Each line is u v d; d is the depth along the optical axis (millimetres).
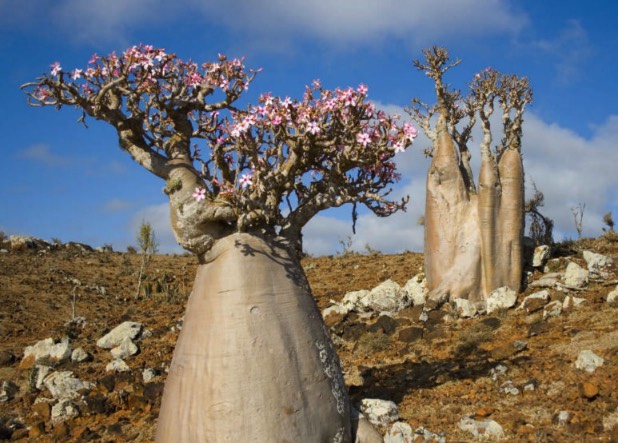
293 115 6605
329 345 6742
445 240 13773
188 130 7082
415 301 14203
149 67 6805
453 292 13523
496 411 7766
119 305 18562
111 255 26375
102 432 9172
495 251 13430
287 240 6855
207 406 6141
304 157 6785
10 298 17797
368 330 12758
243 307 6301
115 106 6934
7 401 11406
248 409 6070
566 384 8188
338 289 17938
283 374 6211
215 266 6516
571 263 13391
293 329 6422
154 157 6855
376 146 6766
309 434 6227
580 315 11445
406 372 9852
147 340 14344
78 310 17672
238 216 6508
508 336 11180
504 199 13531
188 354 6406
